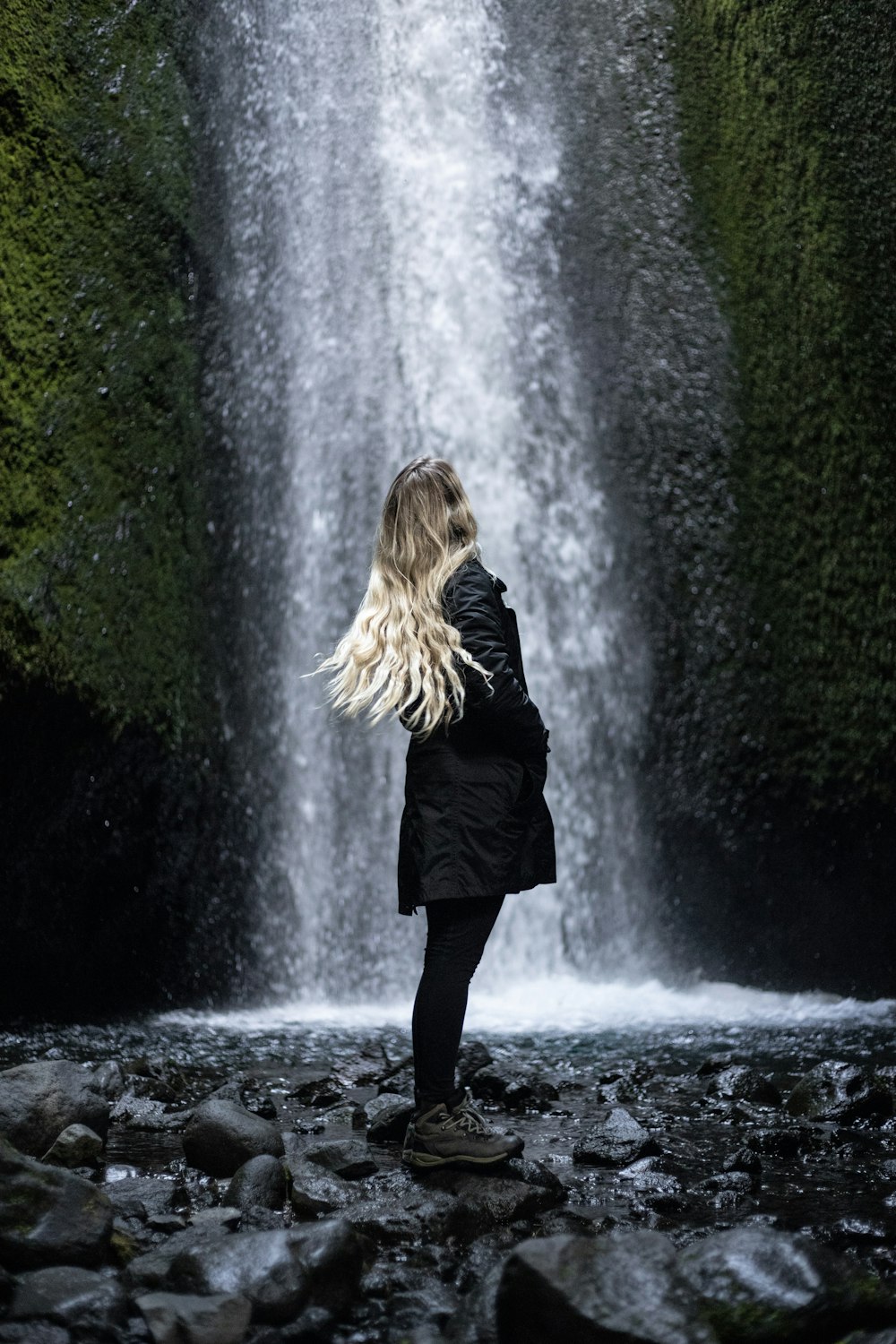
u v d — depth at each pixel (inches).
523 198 383.9
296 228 363.9
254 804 324.5
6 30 297.7
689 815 348.2
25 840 273.9
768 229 362.9
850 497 344.2
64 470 289.7
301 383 355.9
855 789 335.6
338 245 371.6
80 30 320.2
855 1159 146.5
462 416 374.9
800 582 346.0
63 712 277.9
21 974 275.6
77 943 285.0
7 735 268.8
